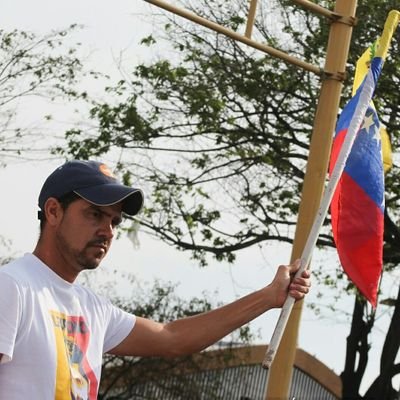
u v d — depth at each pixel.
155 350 6.44
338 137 9.05
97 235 5.83
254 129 24.27
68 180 5.81
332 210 8.98
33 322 5.56
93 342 5.87
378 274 8.85
